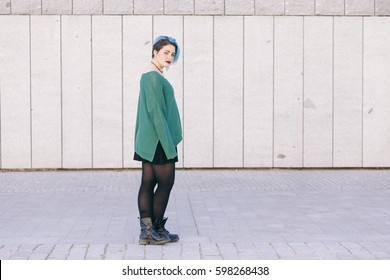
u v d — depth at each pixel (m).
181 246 5.46
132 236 5.97
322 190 9.22
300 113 11.98
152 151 5.45
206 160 11.95
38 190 9.27
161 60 5.57
